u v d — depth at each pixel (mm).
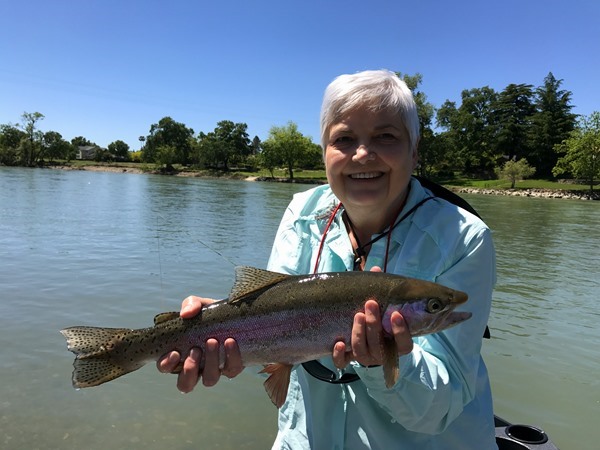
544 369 1936
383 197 743
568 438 1471
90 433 1418
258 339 698
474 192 20938
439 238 718
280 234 899
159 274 3279
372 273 683
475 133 29641
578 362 2012
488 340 2236
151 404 1594
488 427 747
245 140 38500
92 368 735
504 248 5172
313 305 684
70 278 3078
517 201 15367
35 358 1871
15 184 13008
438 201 769
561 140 26500
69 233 4941
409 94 748
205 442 1407
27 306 2479
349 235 828
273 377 710
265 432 1468
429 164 26578
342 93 729
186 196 11633
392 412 662
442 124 31312
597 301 2992
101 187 13938
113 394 1646
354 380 707
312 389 760
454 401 668
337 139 749
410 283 656
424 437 715
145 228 5578
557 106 27875
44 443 1361
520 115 29688
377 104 717
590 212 11406
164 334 724
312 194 903
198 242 4734
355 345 637
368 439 720
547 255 4793
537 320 2553
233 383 1773
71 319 2324
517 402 1674
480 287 699
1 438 1369
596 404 1672
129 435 1418
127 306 2570
